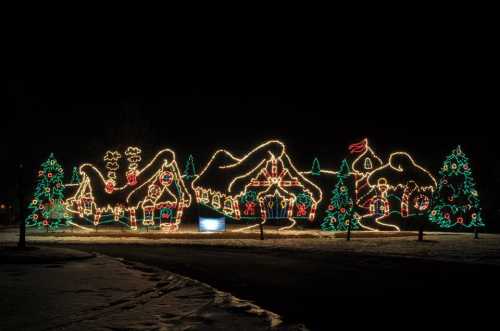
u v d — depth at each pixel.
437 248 26.25
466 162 38.66
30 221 42.78
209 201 40.38
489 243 29.27
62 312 10.77
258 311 11.32
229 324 10.09
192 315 10.87
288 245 28.25
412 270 18.45
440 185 38.75
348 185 39.50
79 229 43.72
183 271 18.39
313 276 17.00
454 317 10.72
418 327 9.85
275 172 39.09
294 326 9.95
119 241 31.66
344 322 10.29
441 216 40.16
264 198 40.00
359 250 25.41
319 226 45.06
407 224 43.66
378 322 10.28
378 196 39.16
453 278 16.44
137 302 12.20
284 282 15.71
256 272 18.06
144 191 52.88
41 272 17.17
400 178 45.56
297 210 42.22
